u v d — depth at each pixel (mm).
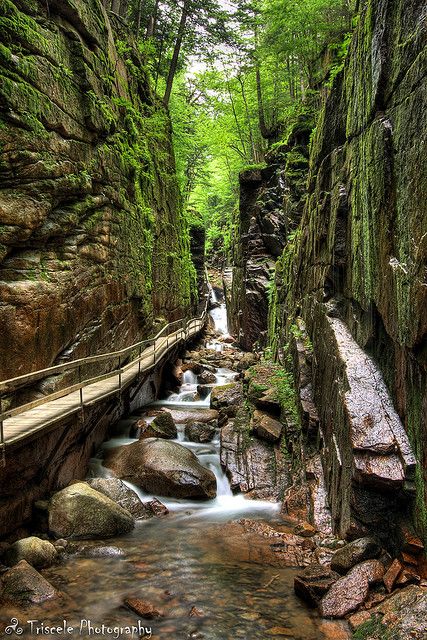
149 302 19219
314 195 14953
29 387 9461
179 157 36656
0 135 8375
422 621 4953
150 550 8234
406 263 6301
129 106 17297
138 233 17578
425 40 5836
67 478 10484
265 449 12445
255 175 31406
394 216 6980
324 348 10820
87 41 12977
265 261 29000
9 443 7242
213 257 60062
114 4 23312
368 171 8273
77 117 11359
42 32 10172
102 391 11539
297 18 22953
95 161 12477
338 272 11078
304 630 5797
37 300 9430
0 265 8805
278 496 10836
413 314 5879
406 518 6594
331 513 8703
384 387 7738
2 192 8602
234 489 11344
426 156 5570
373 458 6738
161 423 14438
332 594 6176
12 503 8273
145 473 11148
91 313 12398
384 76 7469
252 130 39312
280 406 13680
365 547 6684
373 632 5297
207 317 41000
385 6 7395
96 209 12875
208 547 8328
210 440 14328
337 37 22828
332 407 9297
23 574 6797
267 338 25406
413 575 5957
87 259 12102
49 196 9859
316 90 25969
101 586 6988
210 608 6375
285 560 7797
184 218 34000
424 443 5988
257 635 5738
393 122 7078
